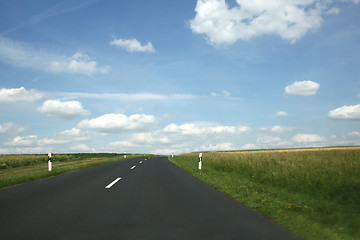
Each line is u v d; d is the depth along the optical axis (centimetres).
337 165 1031
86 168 1847
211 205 687
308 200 749
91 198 750
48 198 746
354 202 689
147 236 437
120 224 502
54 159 3194
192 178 1288
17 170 1884
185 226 497
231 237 441
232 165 1714
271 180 1109
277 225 519
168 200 739
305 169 1060
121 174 1422
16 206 643
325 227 517
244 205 697
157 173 1505
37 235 434
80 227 479
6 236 427
